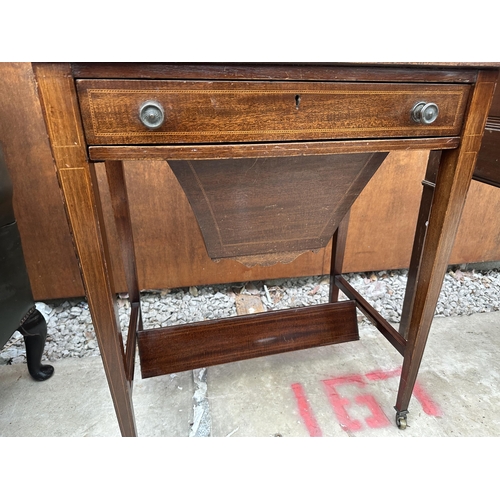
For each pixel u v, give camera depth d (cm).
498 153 96
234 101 58
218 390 111
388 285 170
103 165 128
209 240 91
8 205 91
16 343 130
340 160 82
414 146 69
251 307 154
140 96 55
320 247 101
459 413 104
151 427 99
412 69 63
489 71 66
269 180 82
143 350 101
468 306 154
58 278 141
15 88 111
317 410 104
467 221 165
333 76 60
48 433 96
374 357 125
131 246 107
